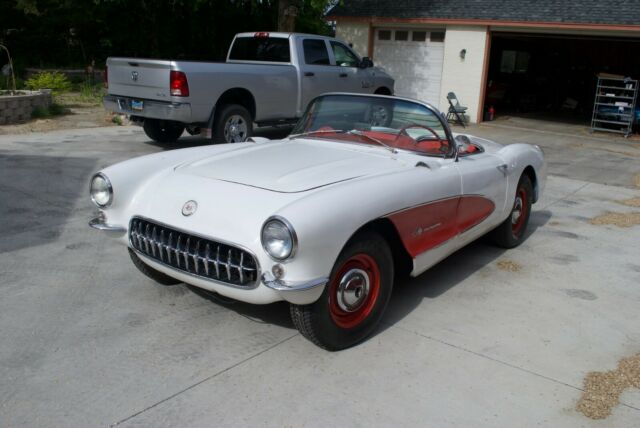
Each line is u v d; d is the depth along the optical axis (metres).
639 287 4.88
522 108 19.02
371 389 3.22
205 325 3.86
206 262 3.36
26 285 4.34
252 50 10.90
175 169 4.05
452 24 15.98
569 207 7.52
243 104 9.67
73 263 4.80
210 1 20.34
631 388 3.34
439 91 16.91
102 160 8.45
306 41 10.52
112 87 9.33
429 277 4.88
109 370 3.29
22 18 20.42
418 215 3.87
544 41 20.78
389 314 4.14
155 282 4.49
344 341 3.58
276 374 3.32
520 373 3.45
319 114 4.91
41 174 7.48
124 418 2.88
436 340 3.79
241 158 4.17
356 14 17.56
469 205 4.51
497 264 5.26
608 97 14.52
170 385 3.17
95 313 3.96
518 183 5.48
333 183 3.62
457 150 4.58
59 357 3.40
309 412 3.00
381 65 17.91
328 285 3.34
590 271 5.21
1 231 5.43
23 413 2.88
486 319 4.13
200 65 8.65
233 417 2.93
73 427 2.80
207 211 3.43
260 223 3.23
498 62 19.59
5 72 17.92
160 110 8.62
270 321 3.95
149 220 3.62
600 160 11.02
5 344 3.51
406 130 4.48
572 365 3.57
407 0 17.45
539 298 4.55
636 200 8.01
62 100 14.97
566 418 3.05
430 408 3.07
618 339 3.93
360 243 3.47
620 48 19.59
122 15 21.08
